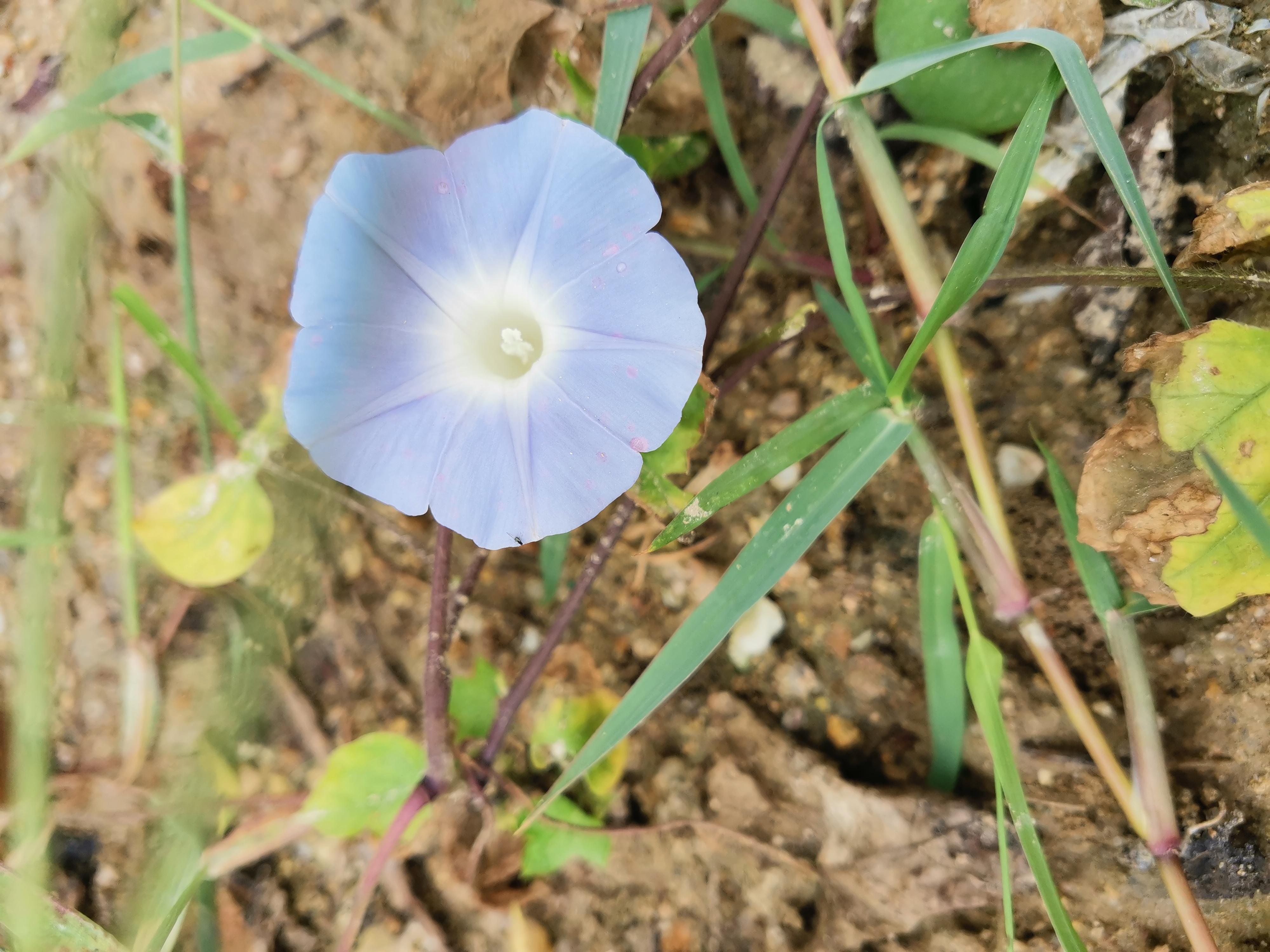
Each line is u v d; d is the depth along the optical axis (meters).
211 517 0.16
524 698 0.16
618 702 0.17
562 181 0.12
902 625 0.17
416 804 0.15
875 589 0.18
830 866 0.16
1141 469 0.14
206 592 0.18
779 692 0.18
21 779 0.15
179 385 0.18
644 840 0.17
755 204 0.17
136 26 0.17
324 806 0.15
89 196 0.17
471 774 0.16
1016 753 0.16
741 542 0.18
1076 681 0.16
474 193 0.12
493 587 0.18
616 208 0.12
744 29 0.18
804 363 0.18
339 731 0.18
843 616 0.18
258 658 0.18
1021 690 0.16
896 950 0.16
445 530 0.15
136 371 0.18
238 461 0.16
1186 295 0.16
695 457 0.18
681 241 0.18
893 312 0.18
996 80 0.15
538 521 0.12
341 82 0.17
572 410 0.12
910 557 0.17
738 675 0.18
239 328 0.18
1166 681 0.16
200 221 0.17
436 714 0.15
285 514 0.18
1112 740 0.16
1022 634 0.15
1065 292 0.17
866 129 0.14
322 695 0.18
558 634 0.16
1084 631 0.16
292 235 0.17
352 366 0.12
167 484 0.18
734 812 0.17
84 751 0.17
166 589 0.18
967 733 0.17
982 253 0.12
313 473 0.18
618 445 0.12
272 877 0.17
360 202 0.12
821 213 0.18
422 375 0.12
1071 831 0.16
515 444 0.12
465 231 0.12
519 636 0.18
